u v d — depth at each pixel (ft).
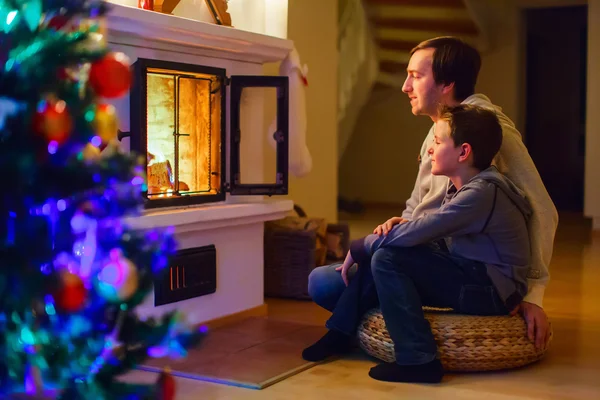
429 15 20.63
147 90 8.17
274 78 9.09
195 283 8.67
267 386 6.71
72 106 4.36
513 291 7.29
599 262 14.24
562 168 27.40
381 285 7.12
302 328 8.97
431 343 6.95
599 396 6.49
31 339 4.30
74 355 4.46
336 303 8.21
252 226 9.64
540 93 27.50
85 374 4.59
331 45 15.08
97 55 4.46
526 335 7.30
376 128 26.18
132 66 7.82
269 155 12.38
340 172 26.81
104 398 4.54
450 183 7.75
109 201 4.68
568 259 14.62
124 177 4.64
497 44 23.43
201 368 7.22
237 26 10.21
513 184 7.44
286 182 9.27
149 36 7.82
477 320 7.19
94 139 4.64
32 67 4.24
